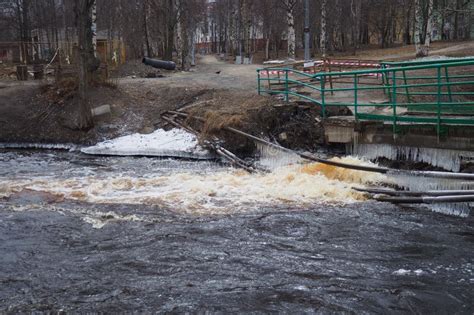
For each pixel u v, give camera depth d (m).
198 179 12.98
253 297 6.63
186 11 40.12
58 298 6.71
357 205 10.64
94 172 14.48
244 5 50.31
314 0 54.59
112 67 30.02
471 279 7.12
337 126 14.52
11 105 20.64
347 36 57.34
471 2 30.48
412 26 58.00
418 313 6.25
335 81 19.73
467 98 18.42
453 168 11.85
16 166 15.56
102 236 9.03
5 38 58.94
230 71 31.02
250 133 15.95
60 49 33.56
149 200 11.25
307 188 11.66
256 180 12.62
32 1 54.28
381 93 19.06
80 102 19.14
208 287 6.94
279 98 18.27
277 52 59.50
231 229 9.29
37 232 9.30
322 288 6.88
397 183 11.25
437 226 9.34
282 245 8.50
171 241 8.71
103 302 6.58
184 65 36.34
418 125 12.42
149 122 19.41
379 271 7.42
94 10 27.30
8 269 7.67
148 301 6.57
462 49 33.91
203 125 17.41
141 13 43.62
